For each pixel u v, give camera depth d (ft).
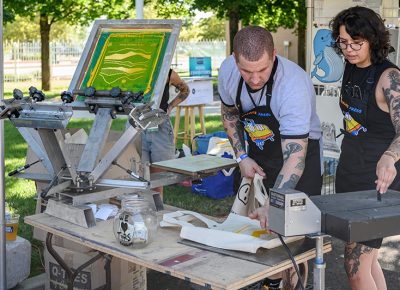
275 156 9.00
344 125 9.07
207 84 26.18
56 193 8.91
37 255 14.23
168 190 21.27
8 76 81.05
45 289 11.89
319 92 15.38
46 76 68.39
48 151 8.88
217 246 7.32
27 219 8.85
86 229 8.29
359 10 8.17
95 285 10.69
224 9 40.73
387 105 8.27
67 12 60.08
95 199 8.78
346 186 9.02
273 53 7.60
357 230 6.08
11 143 31.63
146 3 46.60
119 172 11.03
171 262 6.93
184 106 25.84
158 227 8.26
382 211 6.40
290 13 45.06
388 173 6.98
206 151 20.30
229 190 20.10
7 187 21.27
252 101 8.54
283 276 9.12
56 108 8.28
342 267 14.07
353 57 8.29
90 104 9.26
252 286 8.30
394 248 15.46
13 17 48.29
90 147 9.17
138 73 9.84
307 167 9.09
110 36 10.46
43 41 67.56
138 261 7.13
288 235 6.32
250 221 8.15
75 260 10.75
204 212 18.42
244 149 9.47
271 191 6.53
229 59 8.98
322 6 15.19
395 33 14.46
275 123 8.53
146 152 14.70
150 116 8.68
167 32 10.05
